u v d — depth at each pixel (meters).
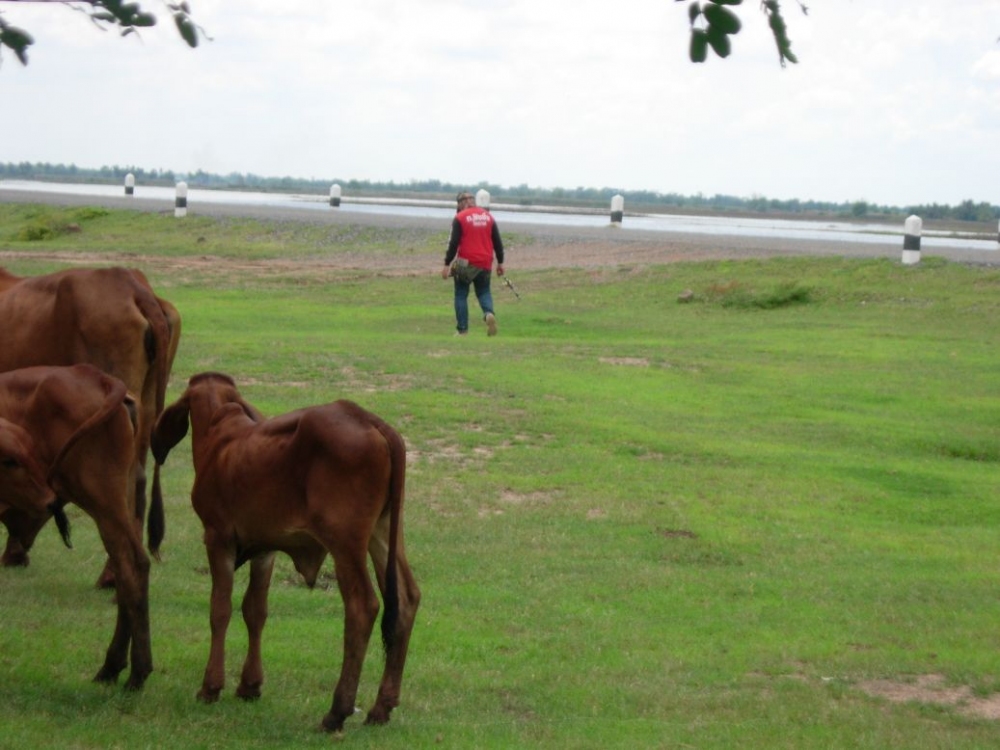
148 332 8.58
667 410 14.98
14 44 4.02
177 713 6.43
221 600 6.73
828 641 8.30
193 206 46.19
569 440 13.40
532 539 10.29
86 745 5.79
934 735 6.63
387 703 6.50
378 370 16.19
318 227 37.41
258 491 6.46
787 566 9.95
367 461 6.18
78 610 8.13
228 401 7.10
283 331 20.06
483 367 16.80
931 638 8.43
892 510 11.66
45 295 8.67
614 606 8.88
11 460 6.63
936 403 15.80
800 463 12.96
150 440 8.01
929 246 31.38
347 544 6.21
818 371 17.59
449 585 9.12
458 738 6.25
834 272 25.78
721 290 24.52
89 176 124.81
